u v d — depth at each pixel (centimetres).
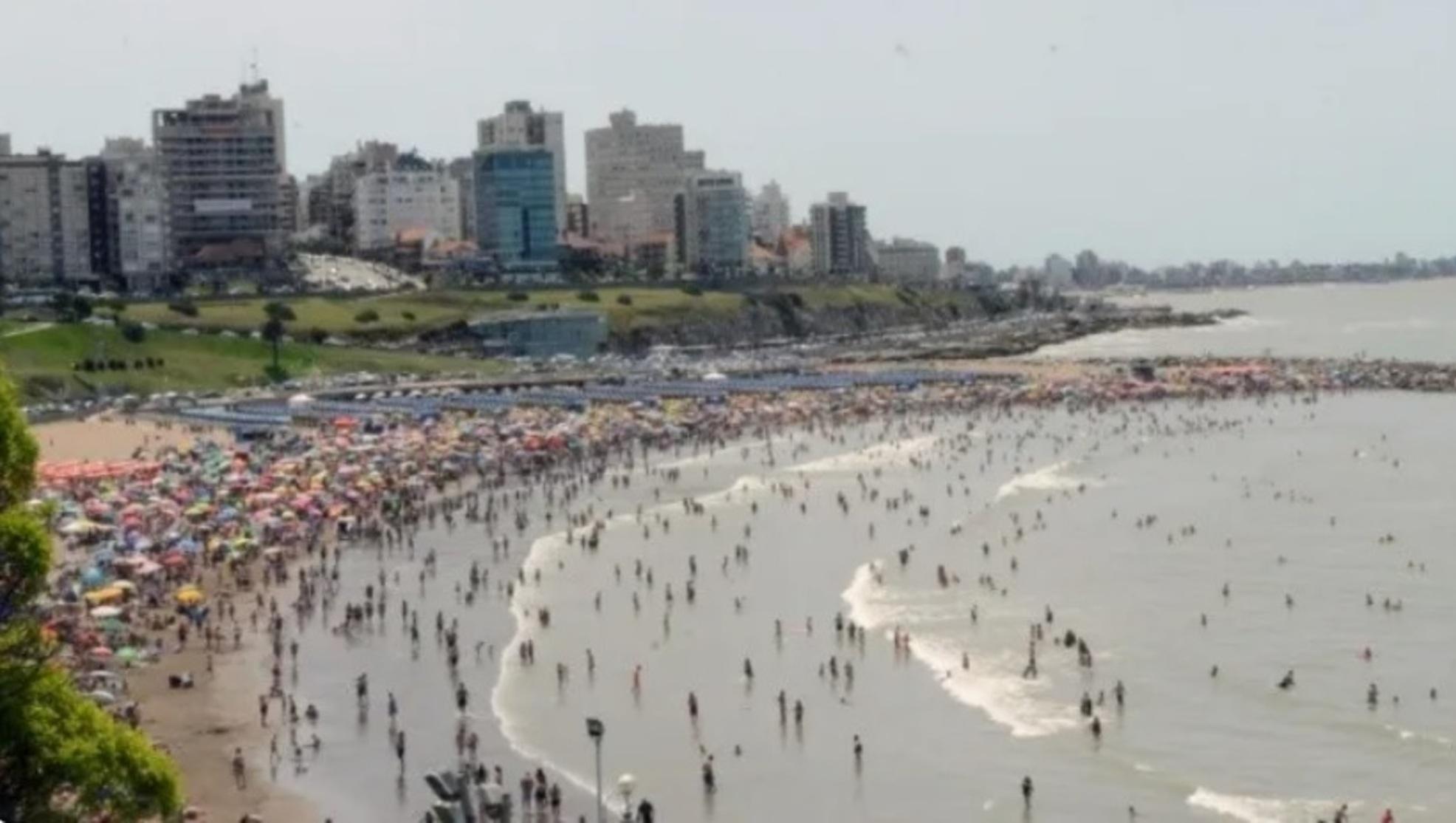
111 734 4284
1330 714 9050
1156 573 13288
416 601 12162
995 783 7950
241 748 8431
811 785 7950
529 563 13738
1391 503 16962
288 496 16025
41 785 4106
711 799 7731
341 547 14538
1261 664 10206
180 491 16150
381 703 9331
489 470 19800
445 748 8462
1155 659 10356
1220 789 7806
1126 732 8756
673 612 11806
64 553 13138
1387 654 10438
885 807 7612
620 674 10038
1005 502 17200
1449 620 11394
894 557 13988
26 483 4406
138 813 4303
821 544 14650
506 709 9225
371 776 7988
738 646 10762
